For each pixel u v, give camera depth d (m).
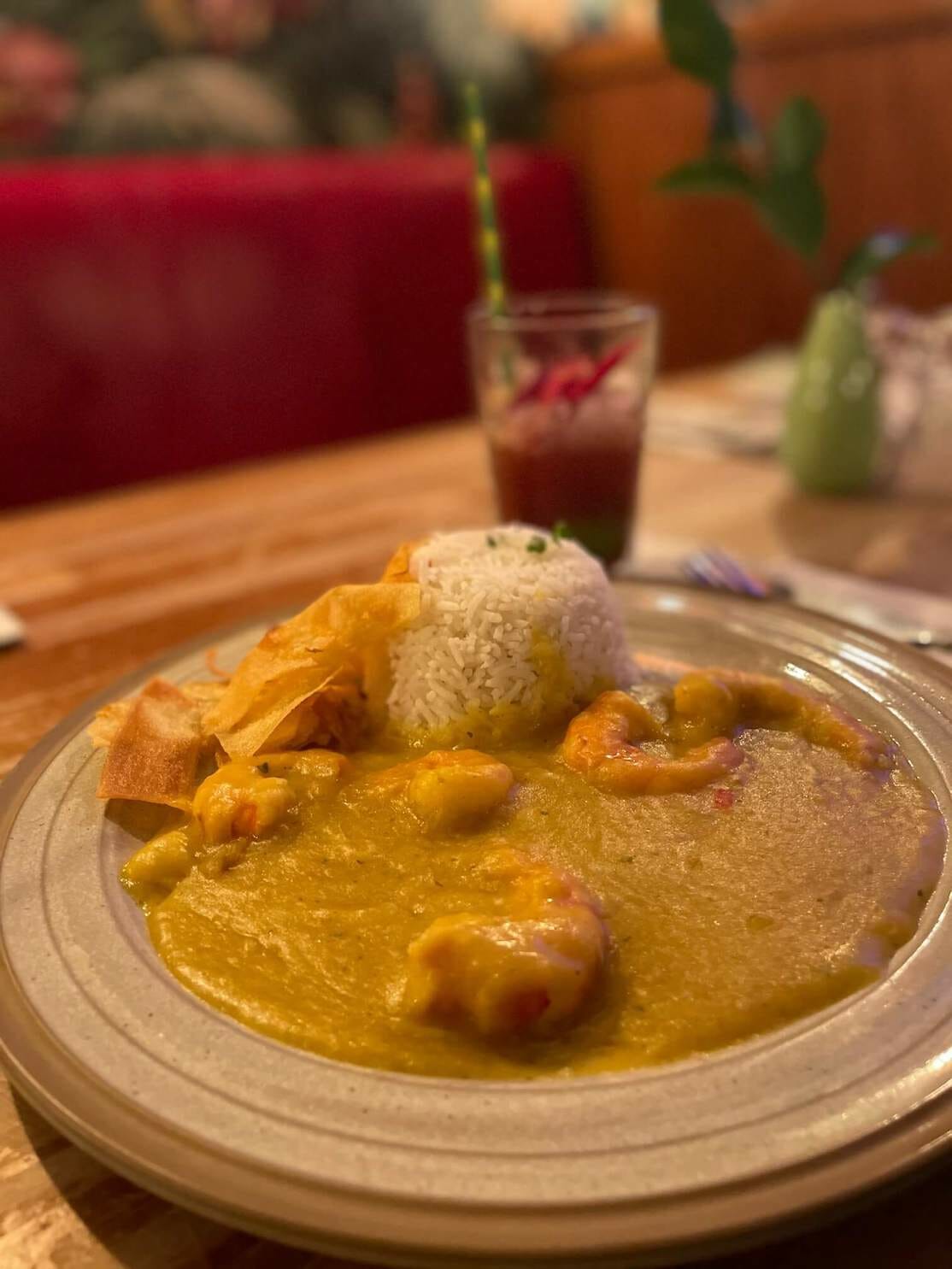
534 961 0.19
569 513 0.45
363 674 0.32
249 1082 0.18
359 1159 0.16
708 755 0.28
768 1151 0.16
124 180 0.94
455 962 0.20
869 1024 0.18
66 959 0.21
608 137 1.24
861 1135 0.16
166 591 0.47
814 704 0.30
